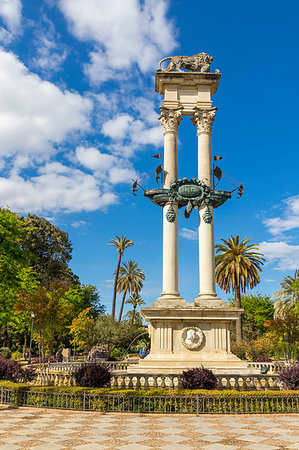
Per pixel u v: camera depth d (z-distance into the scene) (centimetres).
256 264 4775
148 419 1178
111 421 1145
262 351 4281
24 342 6172
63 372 2002
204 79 2341
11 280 3431
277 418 1200
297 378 1473
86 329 4584
